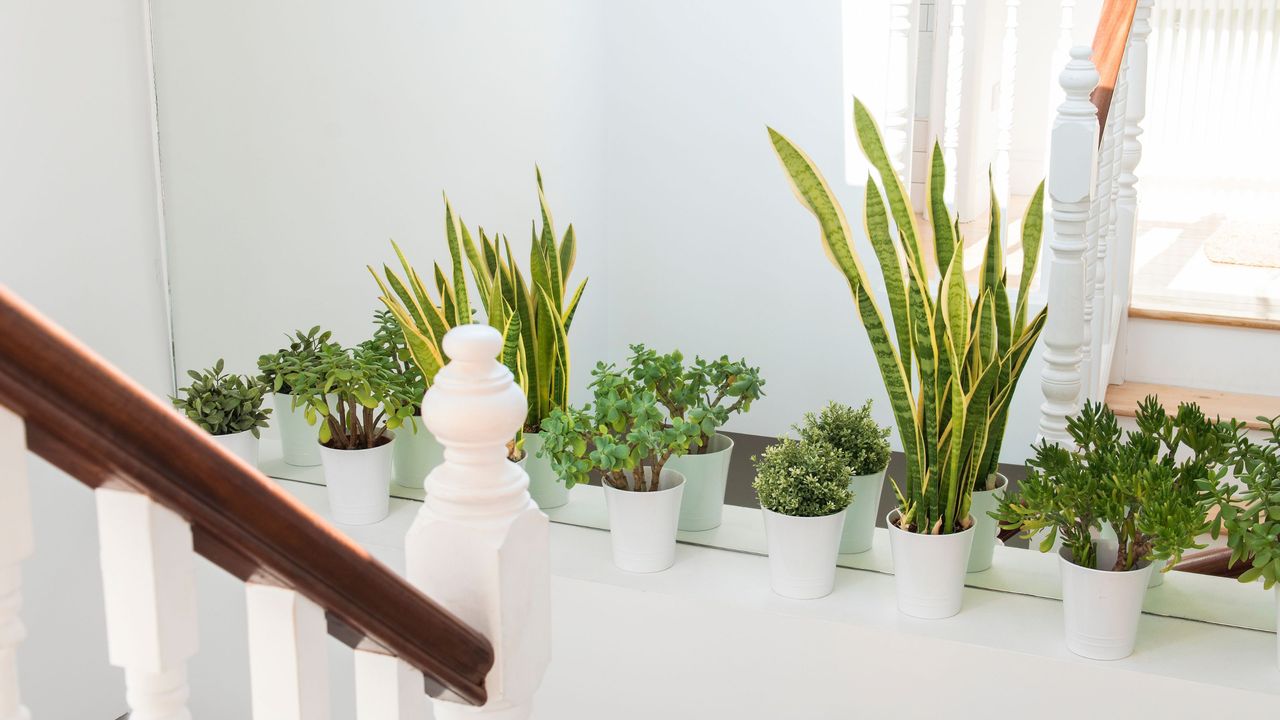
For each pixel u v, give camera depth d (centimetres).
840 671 174
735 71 194
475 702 96
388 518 218
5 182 219
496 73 213
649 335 211
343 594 80
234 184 245
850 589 183
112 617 72
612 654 192
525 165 214
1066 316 178
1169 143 281
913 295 163
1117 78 181
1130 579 155
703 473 198
